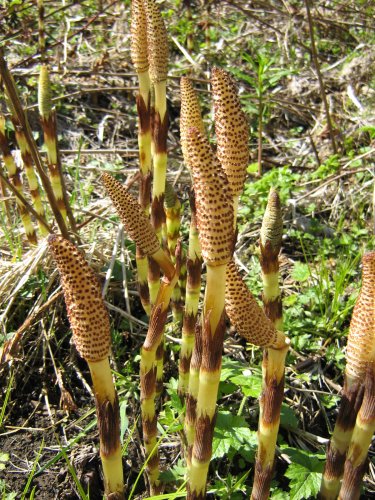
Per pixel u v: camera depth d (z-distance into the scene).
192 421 0.45
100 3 1.23
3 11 1.02
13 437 0.58
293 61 1.18
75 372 0.64
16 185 0.70
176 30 1.22
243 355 0.66
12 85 0.55
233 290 0.31
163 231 0.62
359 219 0.86
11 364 0.62
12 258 0.72
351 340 0.35
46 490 0.54
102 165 0.93
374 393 0.33
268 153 1.04
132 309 0.72
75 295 0.30
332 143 0.98
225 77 0.32
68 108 1.04
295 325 0.68
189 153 0.28
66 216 0.74
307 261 0.78
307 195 0.88
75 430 0.59
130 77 1.13
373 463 0.56
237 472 0.54
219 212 0.28
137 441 0.57
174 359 0.66
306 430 0.59
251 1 1.21
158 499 0.46
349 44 1.25
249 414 0.59
